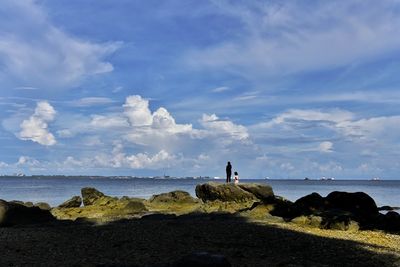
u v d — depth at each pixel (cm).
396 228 3116
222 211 3853
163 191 13550
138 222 3103
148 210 4472
